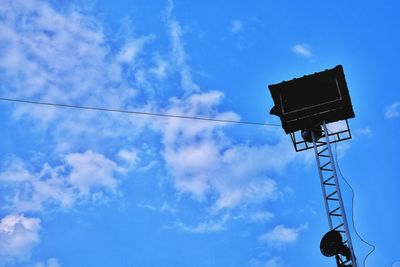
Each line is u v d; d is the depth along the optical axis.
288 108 12.31
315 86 12.26
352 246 10.45
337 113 12.16
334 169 11.45
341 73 12.05
